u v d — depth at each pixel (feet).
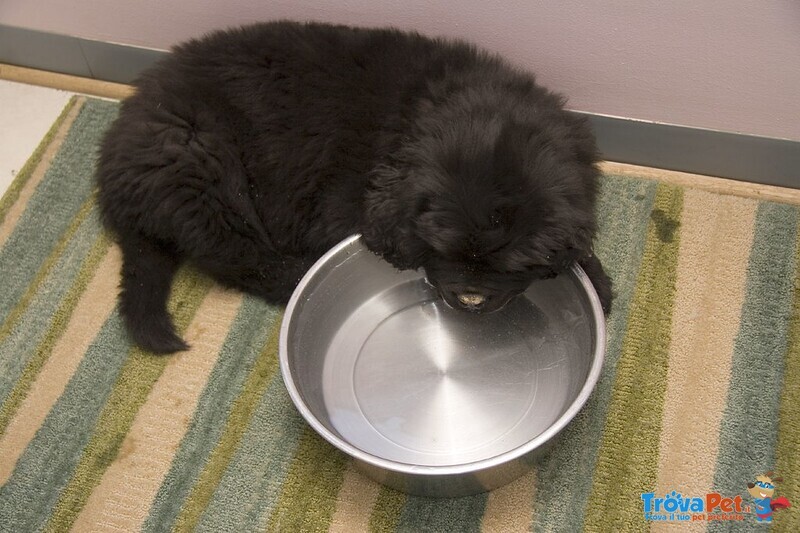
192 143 3.79
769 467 3.54
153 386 3.83
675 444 3.60
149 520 3.55
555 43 4.07
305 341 3.61
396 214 3.36
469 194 3.19
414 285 3.84
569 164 3.37
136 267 3.96
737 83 3.99
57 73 4.77
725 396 3.69
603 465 3.57
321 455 3.63
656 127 4.22
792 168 4.18
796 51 3.83
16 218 4.27
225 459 3.66
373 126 3.68
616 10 3.88
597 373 3.31
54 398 3.82
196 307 4.02
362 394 3.66
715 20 3.81
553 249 3.23
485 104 3.47
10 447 3.72
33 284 4.10
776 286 3.93
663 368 3.76
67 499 3.60
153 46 4.56
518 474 3.46
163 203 3.82
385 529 3.49
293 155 3.82
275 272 4.02
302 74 3.78
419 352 3.73
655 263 4.01
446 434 3.56
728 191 4.22
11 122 4.59
